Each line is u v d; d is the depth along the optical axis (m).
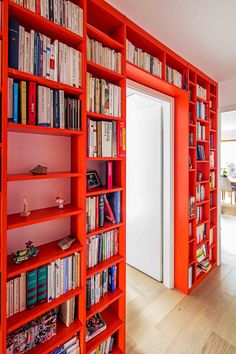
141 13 1.45
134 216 2.66
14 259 1.02
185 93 2.12
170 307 1.98
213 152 2.79
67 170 1.39
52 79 1.07
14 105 0.95
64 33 1.13
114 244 1.51
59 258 1.12
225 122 6.27
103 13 1.36
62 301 1.13
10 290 0.99
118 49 1.48
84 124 1.21
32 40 1.00
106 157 1.37
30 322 1.12
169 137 2.20
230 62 2.17
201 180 2.54
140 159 2.54
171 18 1.50
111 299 1.42
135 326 1.75
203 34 1.69
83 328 1.24
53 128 1.07
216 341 1.60
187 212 2.18
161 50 1.82
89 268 1.34
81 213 1.23
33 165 1.22
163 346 1.56
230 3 1.36
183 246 2.22
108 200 1.53
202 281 2.43
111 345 1.49
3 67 0.88
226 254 3.16
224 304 2.02
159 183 2.33
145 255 2.54
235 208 6.21
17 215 1.10
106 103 1.37
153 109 2.36
